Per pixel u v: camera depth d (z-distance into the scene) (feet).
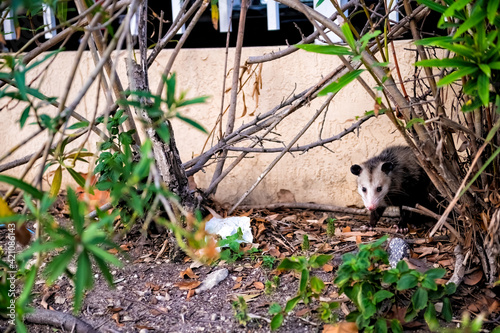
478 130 6.88
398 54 10.11
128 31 4.42
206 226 9.42
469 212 7.36
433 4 5.69
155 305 7.74
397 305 7.09
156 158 8.68
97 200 9.08
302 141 11.02
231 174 11.35
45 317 7.28
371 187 10.44
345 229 10.07
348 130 9.70
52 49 11.84
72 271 8.52
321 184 11.12
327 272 8.36
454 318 7.04
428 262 8.43
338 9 6.47
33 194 4.19
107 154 8.56
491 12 4.76
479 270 7.70
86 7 6.45
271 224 10.11
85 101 11.32
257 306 7.56
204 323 7.27
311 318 7.18
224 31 11.78
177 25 8.98
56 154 4.62
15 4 4.03
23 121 4.72
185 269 8.63
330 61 10.55
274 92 10.89
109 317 7.46
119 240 9.52
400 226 10.58
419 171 10.82
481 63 5.18
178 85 11.16
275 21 11.16
